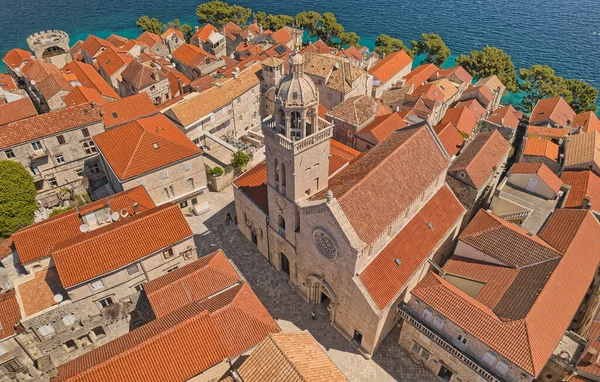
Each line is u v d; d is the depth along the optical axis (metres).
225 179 74.88
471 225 52.88
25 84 107.25
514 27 184.88
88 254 46.53
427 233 53.00
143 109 81.44
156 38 130.75
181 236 50.56
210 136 81.69
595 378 38.25
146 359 37.59
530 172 61.00
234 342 40.25
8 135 65.06
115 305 48.53
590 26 184.12
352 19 197.38
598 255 49.41
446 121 87.44
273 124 47.53
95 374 36.03
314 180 49.62
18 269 53.66
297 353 37.19
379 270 47.06
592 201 60.22
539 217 57.03
